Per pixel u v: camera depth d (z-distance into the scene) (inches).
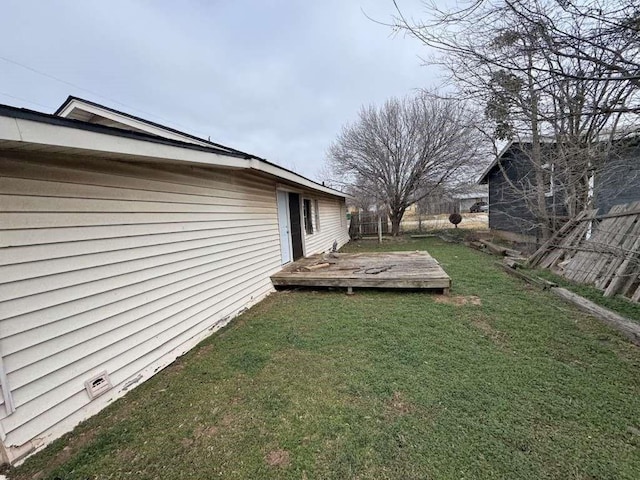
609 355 105.1
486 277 222.5
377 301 177.9
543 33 87.6
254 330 146.0
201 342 140.5
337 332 135.0
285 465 65.8
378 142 554.3
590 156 201.6
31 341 76.7
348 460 65.7
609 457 63.3
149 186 117.6
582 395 83.9
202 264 147.8
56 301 83.0
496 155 319.9
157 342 117.3
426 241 507.2
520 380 91.9
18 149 74.5
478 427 73.1
